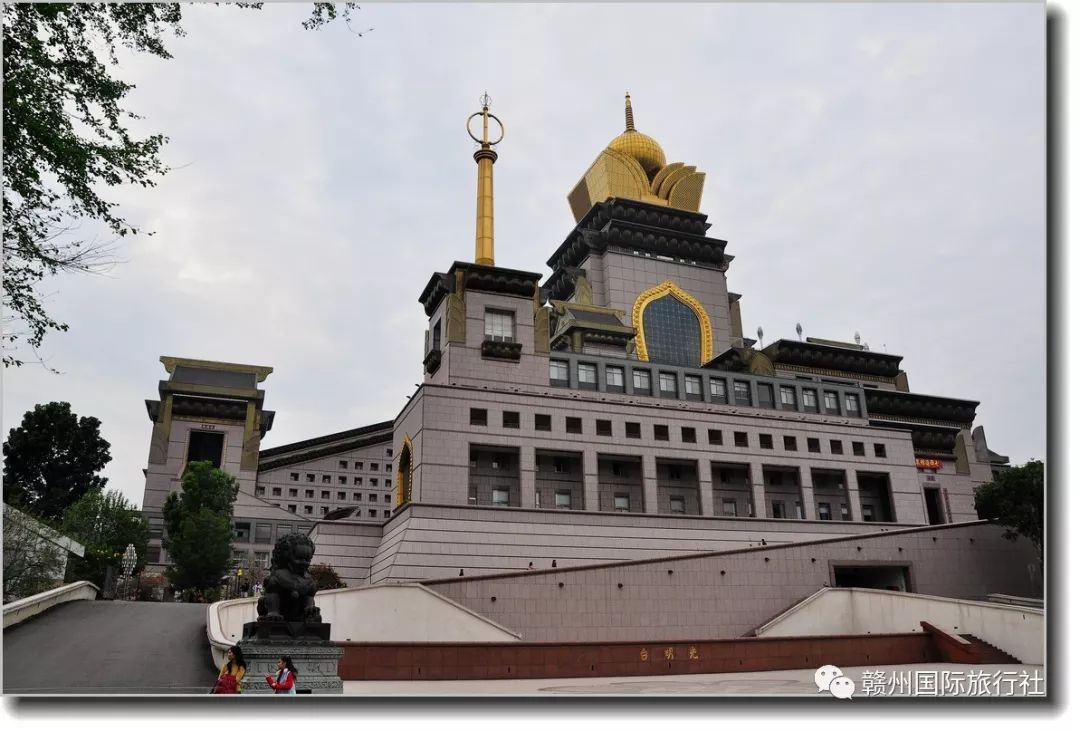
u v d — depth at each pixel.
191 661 29.52
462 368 69.00
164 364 118.50
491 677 32.66
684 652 35.91
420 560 58.25
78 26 24.00
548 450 66.94
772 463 74.69
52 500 78.81
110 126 25.11
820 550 58.12
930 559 61.12
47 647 31.73
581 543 63.19
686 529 67.62
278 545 23.52
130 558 65.81
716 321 113.44
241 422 116.75
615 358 76.25
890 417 91.50
